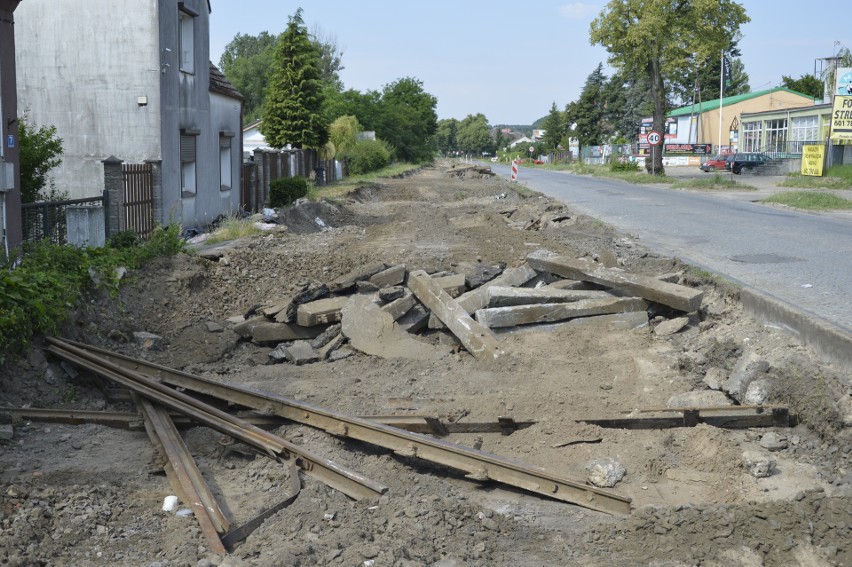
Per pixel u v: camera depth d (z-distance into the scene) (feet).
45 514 19.63
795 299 35.94
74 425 27.02
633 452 24.44
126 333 37.63
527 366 32.99
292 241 67.97
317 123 153.38
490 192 138.72
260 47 431.02
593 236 65.05
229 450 24.84
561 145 440.04
